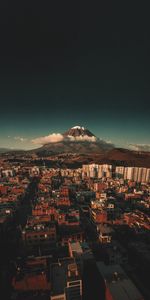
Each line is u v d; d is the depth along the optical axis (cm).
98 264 11738
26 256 14125
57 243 15675
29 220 18550
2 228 18412
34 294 10131
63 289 9956
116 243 15562
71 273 10438
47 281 10281
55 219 19662
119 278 10381
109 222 19700
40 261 11956
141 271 12569
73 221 18688
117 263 13175
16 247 15675
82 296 10294
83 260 12088
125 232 18088
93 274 11369
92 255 12612
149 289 11119
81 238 16312
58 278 10644
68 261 12019
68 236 16300
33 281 10262
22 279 10306
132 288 9750
